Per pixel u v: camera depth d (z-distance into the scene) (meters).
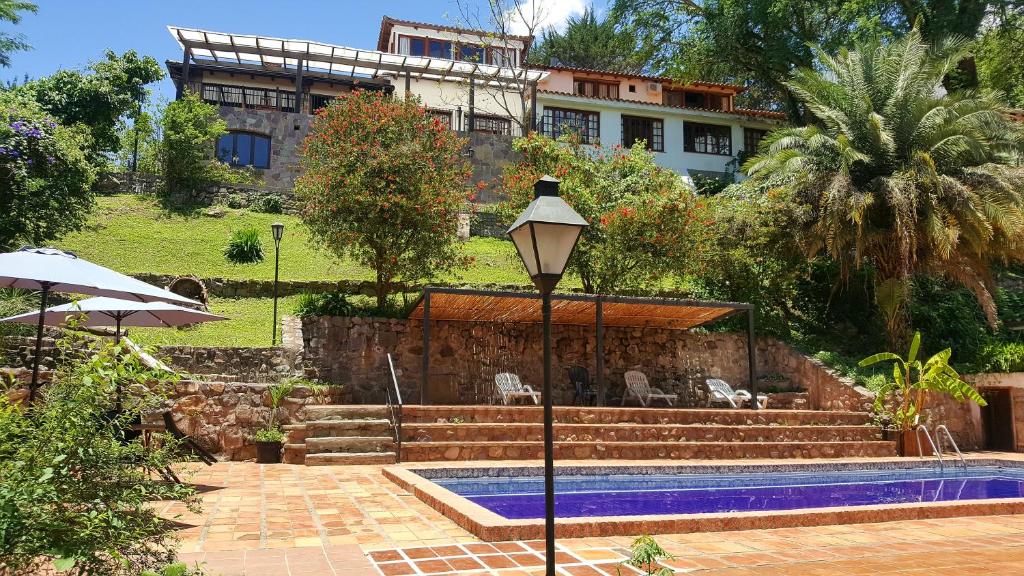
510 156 27.61
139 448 3.78
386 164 15.11
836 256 16.77
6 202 15.06
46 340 10.74
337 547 5.26
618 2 34.75
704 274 18.34
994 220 15.34
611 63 47.28
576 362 16.52
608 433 12.24
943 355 13.25
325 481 8.78
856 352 18.20
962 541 6.14
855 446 13.29
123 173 22.81
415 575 4.51
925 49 17.58
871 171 16.92
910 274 17.12
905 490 10.10
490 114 30.84
